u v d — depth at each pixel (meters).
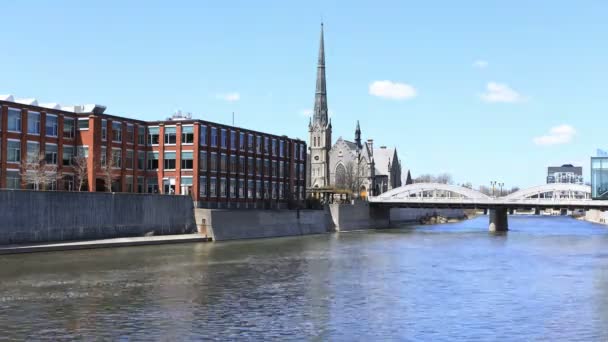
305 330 32.72
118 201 83.94
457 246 89.94
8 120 84.00
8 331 31.86
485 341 30.83
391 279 51.94
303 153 141.38
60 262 60.84
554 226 179.50
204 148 106.19
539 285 48.94
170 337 30.97
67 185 94.44
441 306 39.62
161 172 106.19
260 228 106.94
